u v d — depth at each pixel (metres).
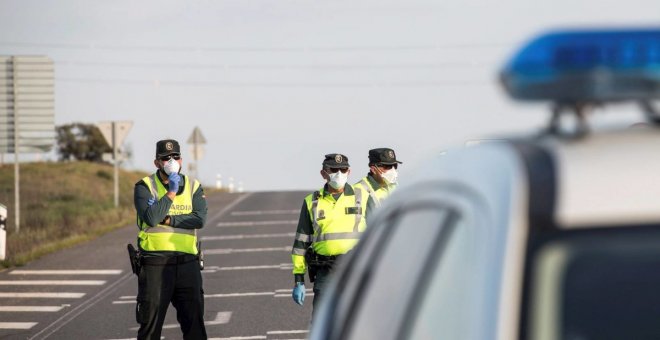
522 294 5.46
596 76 5.86
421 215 7.46
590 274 5.54
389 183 28.95
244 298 44.31
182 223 27.39
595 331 5.45
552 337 5.39
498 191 6.05
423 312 6.75
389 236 8.38
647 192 5.72
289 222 84.94
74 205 119.62
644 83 5.88
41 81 85.81
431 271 6.79
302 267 27.69
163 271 27.34
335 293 9.83
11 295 47.66
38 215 100.12
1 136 84.12
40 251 64.50
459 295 6.12
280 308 41.31
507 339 5.37
